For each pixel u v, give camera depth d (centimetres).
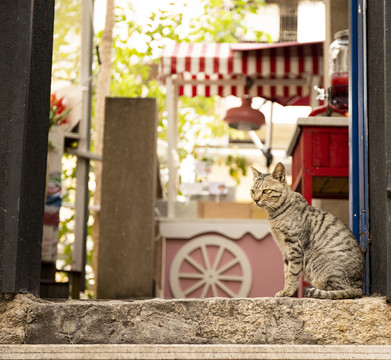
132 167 779
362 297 415
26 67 404
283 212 475
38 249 418
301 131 568
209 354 352
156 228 906
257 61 940
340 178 569
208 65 943
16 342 388
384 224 402
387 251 389
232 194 1113
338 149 556
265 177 488
